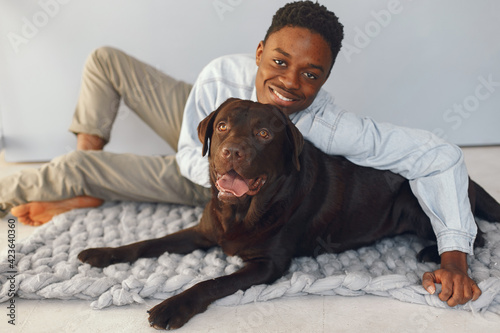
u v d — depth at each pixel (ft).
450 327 7.10
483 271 8.27
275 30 8.09
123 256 8.73
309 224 8.58
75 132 11.80
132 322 7.26
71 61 13.41
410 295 7.71
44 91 13.60
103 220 10.46
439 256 8.71
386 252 9.24
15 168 13.79
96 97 11.69
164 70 13.70
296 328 7.09
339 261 8.93
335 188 8.75
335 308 7.61
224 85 9.88
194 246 9.20
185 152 10.08
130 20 13.21
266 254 8.27
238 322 7.23
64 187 10.35
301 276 8.00
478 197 10.00
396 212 9.27
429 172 8.51
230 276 7.82
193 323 7.20
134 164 10.65
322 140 8.78
